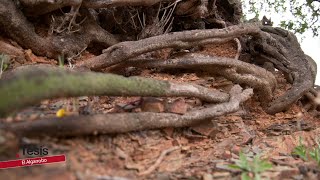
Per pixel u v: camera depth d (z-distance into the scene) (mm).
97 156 2119
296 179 2371
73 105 2691
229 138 3109
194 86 2969
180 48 3672
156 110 2646
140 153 2420
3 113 1817
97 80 2107
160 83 2633
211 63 3658
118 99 3209
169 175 2289
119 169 2168
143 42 3449
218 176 2297
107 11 4277
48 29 3699
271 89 4172
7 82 1747
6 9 3244
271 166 2414
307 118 4414
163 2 4184
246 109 4086
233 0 5309
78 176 1809
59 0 3334
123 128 2328
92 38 3883
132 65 3674
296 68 4379
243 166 2357
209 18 4844
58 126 2018
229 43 4789
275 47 4543
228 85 3805
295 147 3232
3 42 3336
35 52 3561
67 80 1884
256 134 3574
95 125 2164
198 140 2889
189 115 2764
